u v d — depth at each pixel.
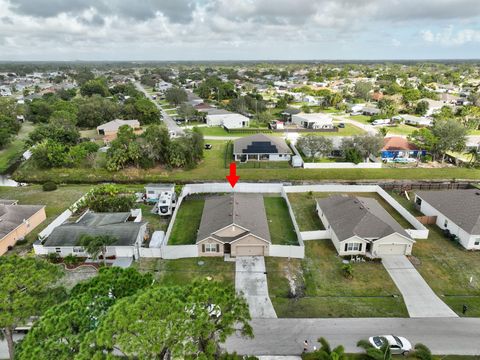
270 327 26.97
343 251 36.97
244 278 33.16
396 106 120.75
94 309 17.41
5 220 39.69
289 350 24.81
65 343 15.88
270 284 32.31
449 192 45.88
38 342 15.66
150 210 47.50
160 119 106.75
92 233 36.81
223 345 25.11
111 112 101.56
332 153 70.81
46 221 44.72
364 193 53.09
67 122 84.94
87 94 149.88
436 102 123.19
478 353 24.62
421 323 27.59
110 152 63.53
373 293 31.20
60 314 16.62
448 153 73.62
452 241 39.66
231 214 38.66
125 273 20.98
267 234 37.31
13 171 68.00
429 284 32.47
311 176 61.31
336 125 100.38
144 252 36.53
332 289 31.70
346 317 28.20
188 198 51.09
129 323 15.34
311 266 35.12
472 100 125.75
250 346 25.12
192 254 36.75
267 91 177.50
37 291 20.34
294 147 75.50
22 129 99.06
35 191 55.50
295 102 145.88
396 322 27.67
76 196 53.16
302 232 39.75
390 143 71.31
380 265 35.31
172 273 33.94
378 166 64.88
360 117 116.31
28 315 19.42
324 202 45.59
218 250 36.88
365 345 22.27
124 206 45.34
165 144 64.81
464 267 35.00
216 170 63.59
